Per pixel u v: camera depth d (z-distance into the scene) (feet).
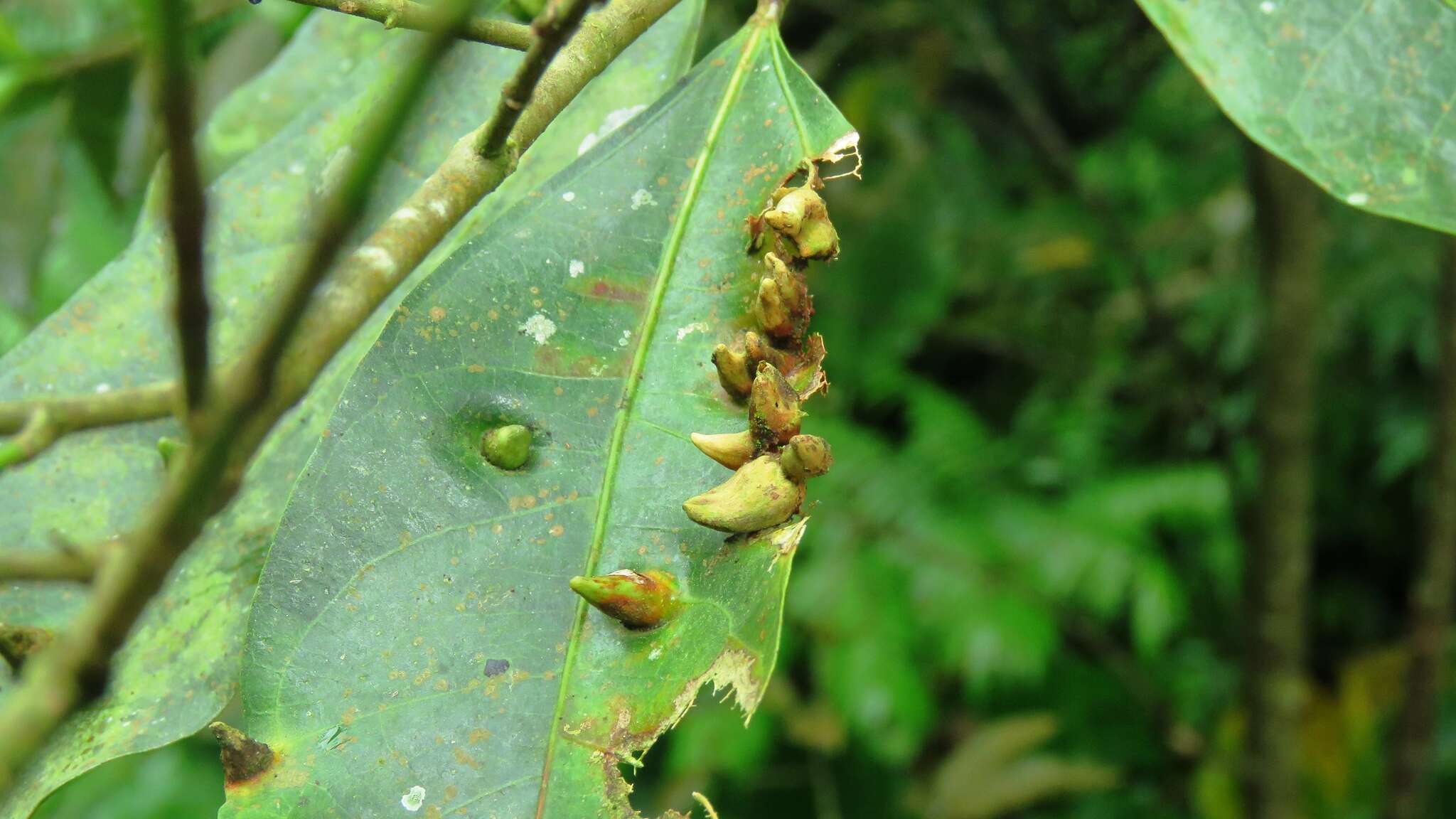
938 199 2.83
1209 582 2.73
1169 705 2.62
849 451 2.68
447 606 0.79
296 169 0.95
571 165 0.84
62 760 0.85
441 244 0.91
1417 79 0.82
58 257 1.63
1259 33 0.83
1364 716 2.40
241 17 1.20
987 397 3.21
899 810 2.35
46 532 0.90
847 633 2.40
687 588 0.79
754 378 0.81
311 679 0.78
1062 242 2.86
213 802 2.38
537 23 0.77
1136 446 2.87
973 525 2.61
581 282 0.83
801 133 0.84
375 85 0.96
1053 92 2.76
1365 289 2.53
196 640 0.87
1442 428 1.53
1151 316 2.28
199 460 0.60
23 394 0.92
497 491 0.81
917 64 2.43
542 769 0.77
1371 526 2.87
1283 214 1.29
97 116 1.26
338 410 0.80
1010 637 2.44
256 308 0.93
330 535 0.80
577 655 0.79
